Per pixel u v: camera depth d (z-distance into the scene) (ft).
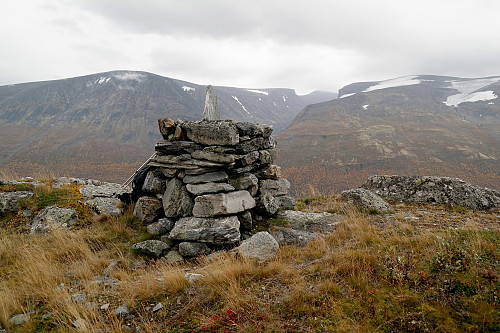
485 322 11.76
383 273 16.25
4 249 23.99
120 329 13.66
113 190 38.50
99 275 20.97
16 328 14.32
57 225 28.55
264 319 13.60
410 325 12.12
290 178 385.70
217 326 13.51
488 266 15.65
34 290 17.74
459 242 19.31
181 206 28.94
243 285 17.03
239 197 28.81
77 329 13.60
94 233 27.99
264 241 23.02
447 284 14.42
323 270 17.71
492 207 32.73
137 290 17.35
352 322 12.69
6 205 31.45
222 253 22.85
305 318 13.47
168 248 25.27
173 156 30.68
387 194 40.19
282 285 16.74
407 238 21.27
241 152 31.50
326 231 27.40
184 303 15.92
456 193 35.35
